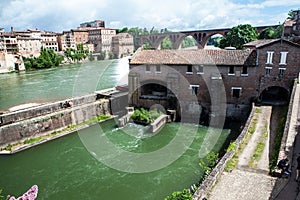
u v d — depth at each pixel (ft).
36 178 82.64
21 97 176.24
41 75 282.77
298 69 110.22
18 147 104.99
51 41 448.24
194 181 76.23
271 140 80.48
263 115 103.96
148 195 70.90
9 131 105.40
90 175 82.64
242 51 123.54
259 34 268.62
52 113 121.08
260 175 58.44
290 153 60.59
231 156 68.39
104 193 72.84
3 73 309.42
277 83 115.14
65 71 311.47
